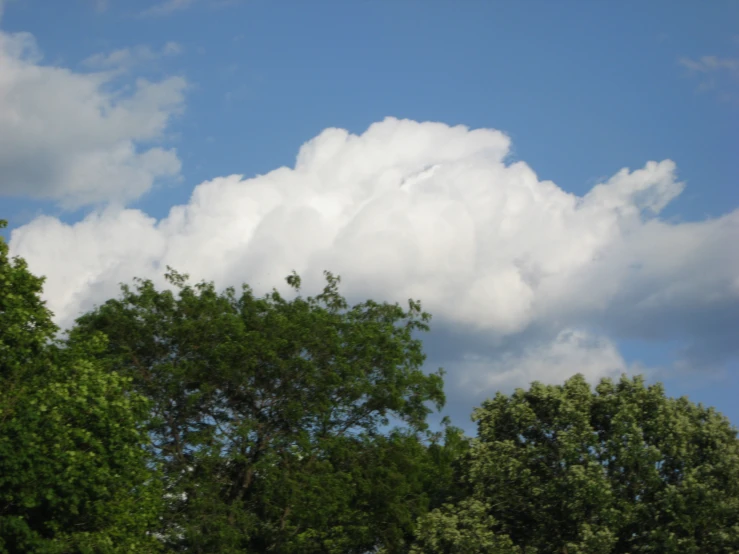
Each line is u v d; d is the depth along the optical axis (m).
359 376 41.06
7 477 25.05
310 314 42.69
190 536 36.94
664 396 40.31
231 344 39.75
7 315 29.83
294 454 39.94
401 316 45.31
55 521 27.25
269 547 40.53
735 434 39.53
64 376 30.12
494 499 39.88
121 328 40.53
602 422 40.66
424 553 39.06
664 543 36.81
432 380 42.72
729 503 37.31
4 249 32.03
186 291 42.12
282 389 41.09
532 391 41.12
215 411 41.56
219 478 39.88
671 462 38.59
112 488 28.78
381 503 39.81
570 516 37.91
